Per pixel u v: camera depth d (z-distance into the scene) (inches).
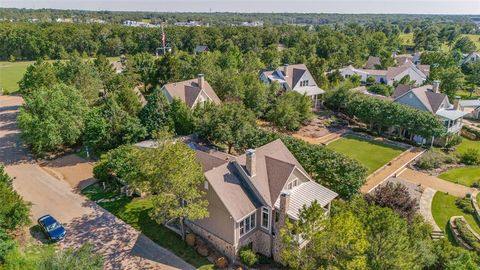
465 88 3671.3
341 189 1387.8
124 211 1369.3
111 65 3095.5
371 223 912.3
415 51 6200.8
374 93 3206.2
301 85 2984.7
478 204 1502.2
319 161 1449.3
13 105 2807.6
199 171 1130.0
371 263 808.3
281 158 1328.7
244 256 1111.6
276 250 1147.3
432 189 1630.2
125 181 1439.5
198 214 1088.8
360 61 4608.8
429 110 2304.4
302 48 5147.6
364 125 2508.6
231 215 1077.1
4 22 6230.3
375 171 1784.0
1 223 1108.5
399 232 898.7
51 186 1551.4
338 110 2780.5
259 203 1162.6
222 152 1759.4
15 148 1966.0
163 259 1127.6
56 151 1931.6
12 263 903.7
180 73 2878.9
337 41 5226.4
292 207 1144.8
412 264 834.8
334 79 3304.6
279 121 2273.6
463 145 2228.1
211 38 5669.3
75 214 1346.0
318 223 909.8
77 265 812.6
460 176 1776.6
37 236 1219.9
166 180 1095.6
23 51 5295.3
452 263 970.7
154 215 1144.8
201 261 1127.0
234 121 1792.6
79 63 2677.2
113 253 1144.2
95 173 1553.9
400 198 1254.9
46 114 1785.2
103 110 1937.7
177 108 1993.1
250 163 1172.5
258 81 2586.1
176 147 1143.6
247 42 5334.6
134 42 5693.9
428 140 2181.3
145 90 2920.8
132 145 1701.5
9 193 1181.1
